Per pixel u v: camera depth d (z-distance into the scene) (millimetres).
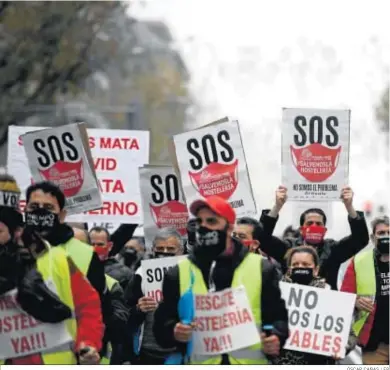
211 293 14195
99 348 14359
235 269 14227
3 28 45219
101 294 15250
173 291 14273
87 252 15148
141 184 20453
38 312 14305
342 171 19562
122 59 54656
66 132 18234
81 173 18266
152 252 20031
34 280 14273
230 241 14297
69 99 52438
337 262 19359
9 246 14344
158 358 17734
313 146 19516
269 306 14250
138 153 21484
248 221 18469
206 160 18688
